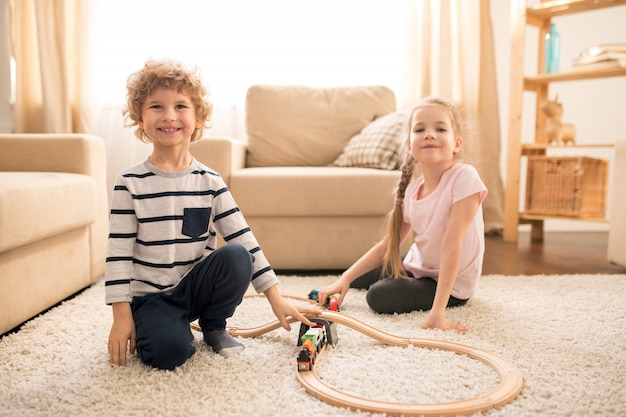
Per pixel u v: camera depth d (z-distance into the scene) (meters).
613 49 2.65
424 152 1.52
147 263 1.18
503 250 2.72
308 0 3.33
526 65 3.48
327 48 3.36
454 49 3.29
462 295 1.58
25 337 1.30
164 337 1.06
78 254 1.77
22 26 3.11
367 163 2.46
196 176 1.24
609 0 2.72
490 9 3.36
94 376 1.04
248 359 1.12
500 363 1.07
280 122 2.81
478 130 3.24
